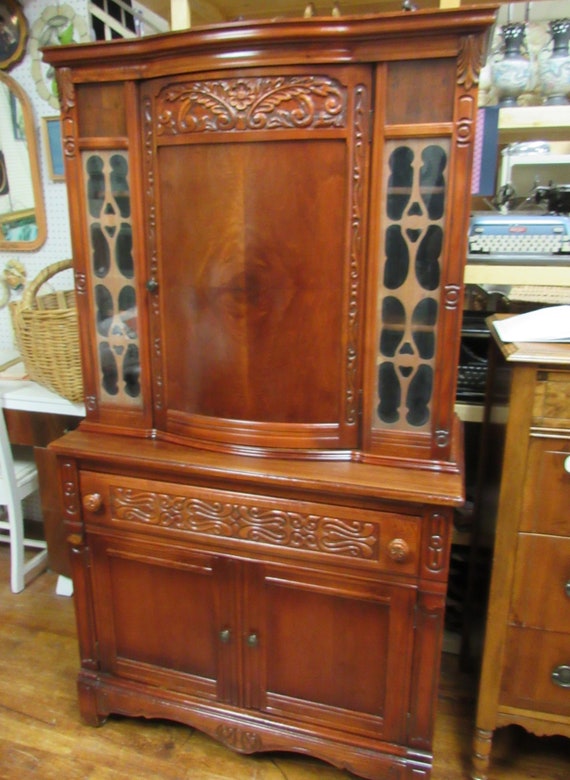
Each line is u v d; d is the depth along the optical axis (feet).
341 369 3.78
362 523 3.78
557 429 3.64
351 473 3.76
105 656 4.77
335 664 4.14
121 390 4.39
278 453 3.97
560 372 3.55
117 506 4.35
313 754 4.28
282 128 3.45
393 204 3.43
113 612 4.64
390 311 3.60
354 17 3.13
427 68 3.19
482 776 4.34
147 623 4.57
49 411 5.84
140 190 3.91
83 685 4.79
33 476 6.54
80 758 4.58
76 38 5.97
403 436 3.78
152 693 4.65
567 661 4.01
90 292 4.25
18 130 6.36
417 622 3.86
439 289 3.48
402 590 3.83
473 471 5.80
